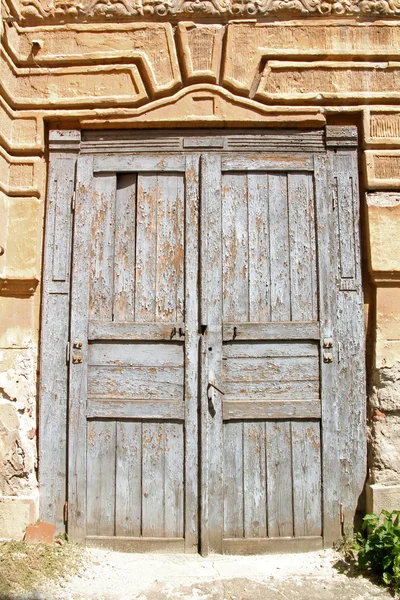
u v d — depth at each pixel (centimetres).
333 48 348
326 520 329
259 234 342
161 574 300
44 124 348
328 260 341
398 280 338
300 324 336
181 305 337
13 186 343
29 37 349
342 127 347
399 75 347
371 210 341
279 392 333
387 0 347
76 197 344
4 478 327
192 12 348
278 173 347
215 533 325
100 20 350
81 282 339
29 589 272
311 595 281
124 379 334
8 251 337
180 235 342
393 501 325
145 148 347
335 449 331
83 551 320
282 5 348
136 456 331
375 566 301
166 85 346
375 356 335
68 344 337
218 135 347
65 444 334
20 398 331
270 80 347
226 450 330
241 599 277
